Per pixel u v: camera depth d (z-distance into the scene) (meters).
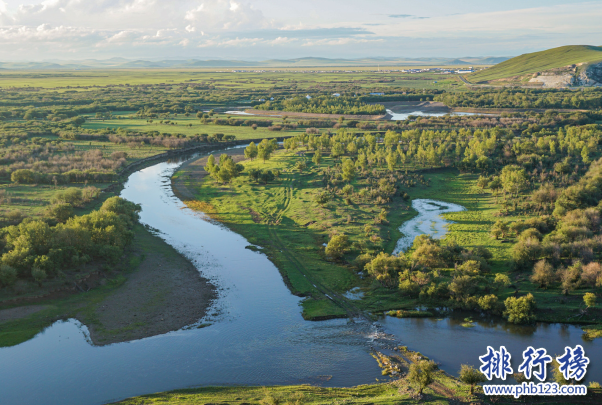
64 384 69.31
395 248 124.88
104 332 83.88
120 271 108.19
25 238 102.88
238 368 73.81
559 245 111.81
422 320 89.19
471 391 66.44
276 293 101.25
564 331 83.69
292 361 75.81
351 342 81.62
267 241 131.38
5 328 83.62
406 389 67.31
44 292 94.69
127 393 67.31
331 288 103.19
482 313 91.19
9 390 67.81
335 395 65.81
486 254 113.44
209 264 116.12
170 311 92.50
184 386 69.00
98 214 118.88
